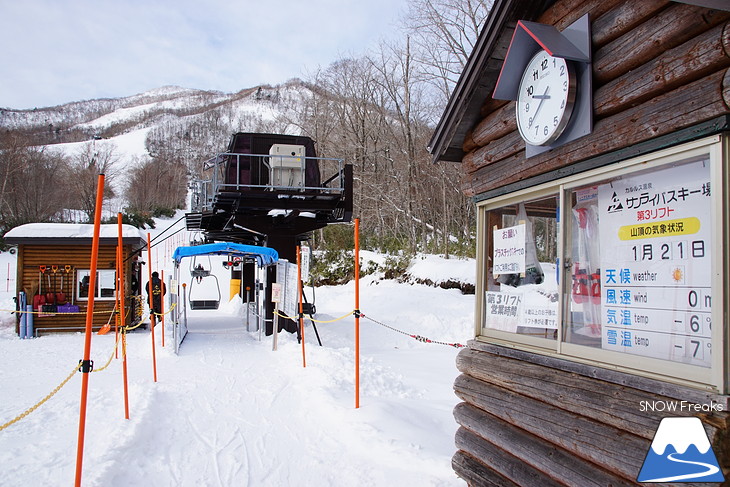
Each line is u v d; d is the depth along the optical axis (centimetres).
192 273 2230
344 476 480
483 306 454
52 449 499
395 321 1520
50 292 1475
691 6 252
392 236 3030
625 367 291
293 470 495
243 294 2064
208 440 575
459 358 454
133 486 452
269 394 775
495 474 390
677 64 259
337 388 764
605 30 306
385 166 3231
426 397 761
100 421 590
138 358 1084
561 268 347
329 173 3538
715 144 243
